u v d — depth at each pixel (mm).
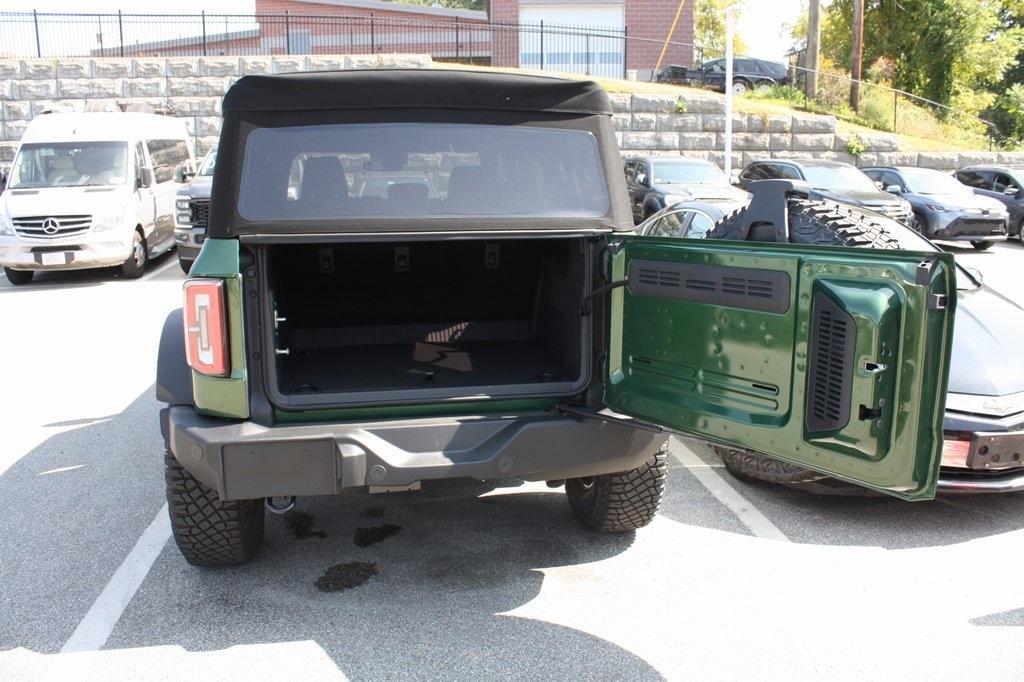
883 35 35531
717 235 5059
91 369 8148
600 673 3285
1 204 12945
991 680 3277
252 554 4168
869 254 2791
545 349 4523
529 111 3695
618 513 4246
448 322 4836
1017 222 18781
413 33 30906
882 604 3857
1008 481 4645
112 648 3459
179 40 28891
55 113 15023
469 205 3596
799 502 5047
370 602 3807
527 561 4203
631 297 3674
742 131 23453
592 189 3748
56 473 5484
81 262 12867
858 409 2787
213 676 3260
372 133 3508
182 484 3725
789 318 3035
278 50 30922
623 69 27109
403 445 3420
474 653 3410
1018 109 38344
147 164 14383
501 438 3502
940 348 2658
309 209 3424
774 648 3480
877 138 23812
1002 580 4102
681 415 3424
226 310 3324
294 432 3348
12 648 3465
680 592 3926
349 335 4738
